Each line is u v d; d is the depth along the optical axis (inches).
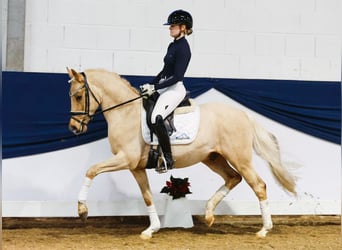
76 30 355.6
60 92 334.0
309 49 376.8
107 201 333.4
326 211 353.1
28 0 352.2
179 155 282.5
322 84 357.4
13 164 326.6
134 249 258.1
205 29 367.2
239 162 288.2
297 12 375.6
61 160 332.2
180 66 272.8
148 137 276.7
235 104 350.0
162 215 337.7
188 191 322.7
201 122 285.6
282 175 297.9
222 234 304.0
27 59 351.6
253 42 371.6
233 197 346.6
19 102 329.1
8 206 324.2
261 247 268.1
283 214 348.5
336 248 268.8
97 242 275.3
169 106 275.3
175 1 363.9
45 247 261.3
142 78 342.6
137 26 360.8
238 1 370.0
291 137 353.7
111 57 358.6
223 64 368.8
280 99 352.8
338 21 375.9
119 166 276.2
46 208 327.6
